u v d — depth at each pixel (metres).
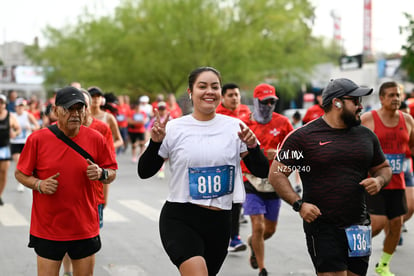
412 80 40.41
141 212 18.14
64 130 7.94
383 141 11.36
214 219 7.55
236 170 7.74
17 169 7.91
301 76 62.94
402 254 13.31
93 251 8.08
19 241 14.20
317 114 17.50
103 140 8.17
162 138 7.39
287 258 12.89
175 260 7.30
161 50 60.84
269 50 60.84
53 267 7.91
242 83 61.94
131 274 11.55
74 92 7.86
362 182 7.59
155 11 60.78
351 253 7.54
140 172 7.66
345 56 65.56
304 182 7.83
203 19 59.59
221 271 11.88
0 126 18.80
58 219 7.83
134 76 63.34
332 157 7.57
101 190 10.60
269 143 11.61
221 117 7.69
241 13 61.12
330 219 7.57
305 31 63.22
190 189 7.46
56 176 7.74
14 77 121.69
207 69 7.60
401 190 11.38
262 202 11.26
